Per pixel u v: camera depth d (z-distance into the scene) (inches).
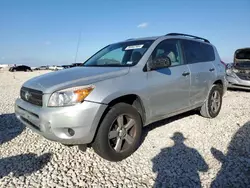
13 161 130.3
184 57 177.2
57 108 113.0
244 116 216.4
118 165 126.2
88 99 114.6
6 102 303.6
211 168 122.3
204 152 141.0
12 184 107.9
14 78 864.3
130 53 157.1
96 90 118.1
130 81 132.8
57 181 110.7
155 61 145.8
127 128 132.3
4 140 160.7
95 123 116.4
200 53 197.2
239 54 395.2
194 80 177.3
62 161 130.3
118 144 128.6
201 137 164.6
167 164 127.0
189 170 120.7
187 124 192.2
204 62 196.1
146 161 130.6
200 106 198.8
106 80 124.3
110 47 186.1
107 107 122.3
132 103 142.3
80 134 113.6
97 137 121.6
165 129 180.2
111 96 121.0
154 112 148.1
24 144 153.6
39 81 130.4
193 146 149.6
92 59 178.9
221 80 213.8
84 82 118.3
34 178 113.2
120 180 111.9
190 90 175.0
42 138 163.2
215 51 220.1
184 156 136.1
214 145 150.9
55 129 112.7
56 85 118.2
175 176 115.2
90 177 114.3
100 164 127.1
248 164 125.5
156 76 146.9
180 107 169.6
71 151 142.4
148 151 142.7
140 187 106.3
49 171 119.7
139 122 137.6
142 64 143.7
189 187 106.1
